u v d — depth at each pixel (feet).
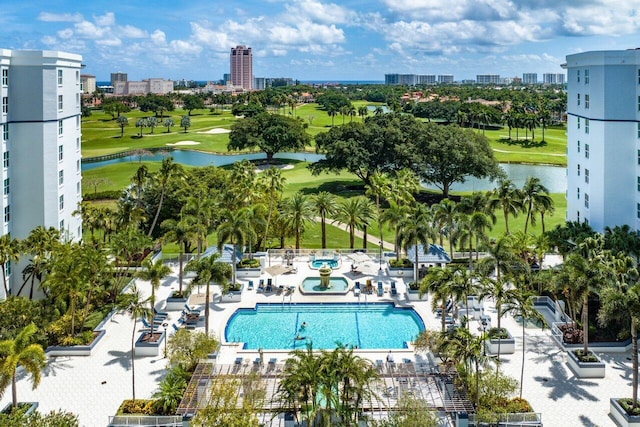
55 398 115.24
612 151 180.14
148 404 110.42
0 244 144.36
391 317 163.12
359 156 336.49
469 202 204.33
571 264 126.11
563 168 445.78
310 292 177.17
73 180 185.47
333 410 95.09
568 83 211.41
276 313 166.61
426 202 326.44
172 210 225.97
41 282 160.45
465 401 106.11
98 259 148.97
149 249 222.07
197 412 98.73
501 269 145.38
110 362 131.85
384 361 129.29
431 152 321.32
